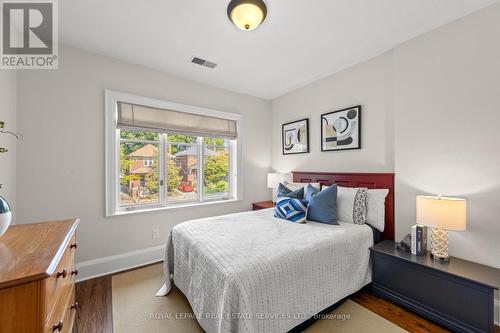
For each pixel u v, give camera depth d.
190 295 1.68
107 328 1.60
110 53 2.42
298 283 1.46
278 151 3.89
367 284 2.03
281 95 3.81
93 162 2.39
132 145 2.71
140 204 2.76
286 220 2.31
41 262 0.93
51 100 2.17
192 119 3.10
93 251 2.39
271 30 2.01
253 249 1.54
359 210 2.23
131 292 2.07
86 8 1.72
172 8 1.72
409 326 1.61
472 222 1.75
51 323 0.98
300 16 1.81
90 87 2.37
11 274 0.82
